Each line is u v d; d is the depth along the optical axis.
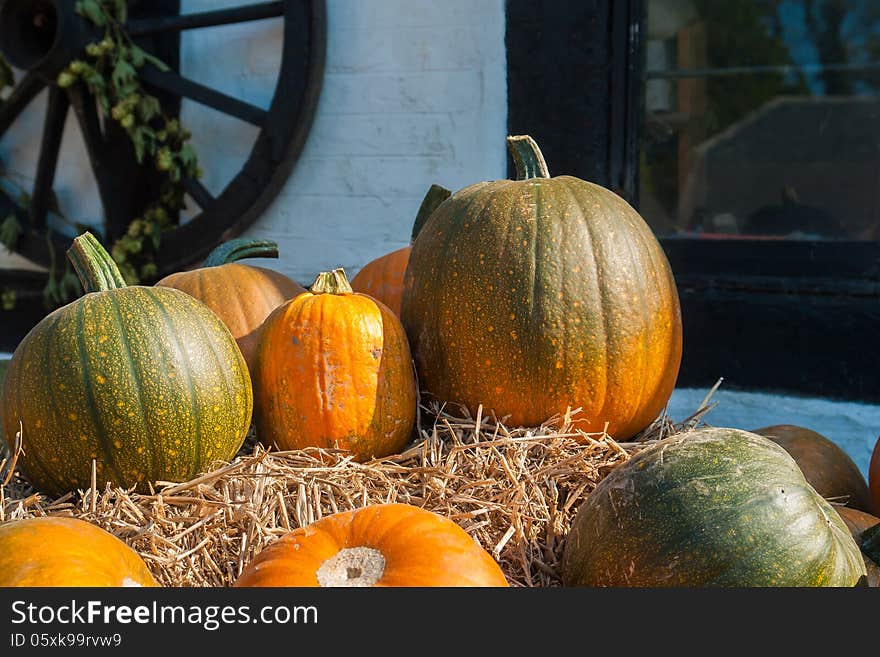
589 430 2.01
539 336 1.90
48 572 1.33
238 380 1.88
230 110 3.98
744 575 1.46
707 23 3.50
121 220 4.31
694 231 3.68
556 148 3.57
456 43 3.74
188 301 1.90
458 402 2.04
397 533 1.44
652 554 1.51
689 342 3.59
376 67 3.87
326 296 2.01
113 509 1.70
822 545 1.48
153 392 1.74
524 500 1.79
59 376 1.73
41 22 4.31
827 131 3.48
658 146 3.63
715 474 1.55
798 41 3.44
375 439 1.96
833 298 3.40
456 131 3.80
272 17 3.88
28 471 1.82
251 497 1.75
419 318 2.06
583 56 3.48
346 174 4.00
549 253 1.92
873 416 3.35
